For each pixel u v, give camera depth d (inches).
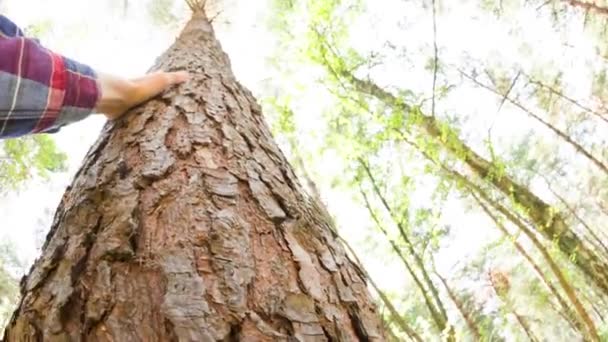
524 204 233.6
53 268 46.8
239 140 66.4
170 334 37.4
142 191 51.8
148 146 60.1
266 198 54.4
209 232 46.1
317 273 47.4
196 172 54.8
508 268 261.3
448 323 234.4
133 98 69.5
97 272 43.0
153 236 45.8
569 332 273.6
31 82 48.0
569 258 224.7
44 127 51.3
